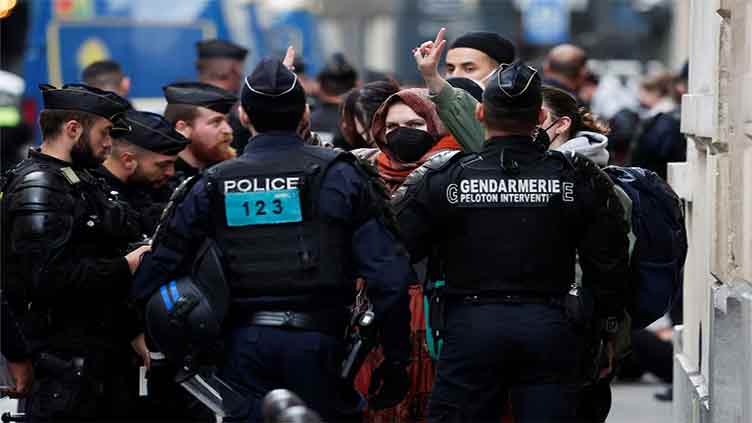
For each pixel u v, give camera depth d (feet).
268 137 43.32
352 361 43.11
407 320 43.09
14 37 185.88
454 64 59.06
